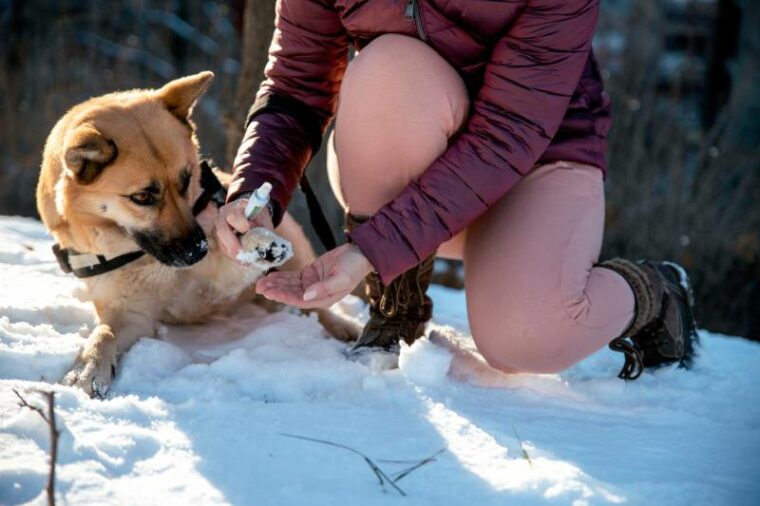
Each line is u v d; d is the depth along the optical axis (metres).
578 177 1.96
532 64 1.82
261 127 1.97
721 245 4.55
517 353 1.93
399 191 1.89
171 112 2.16
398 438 1.68
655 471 1.64
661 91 5.91
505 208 1.95
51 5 5.95
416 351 1.93
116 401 1.70
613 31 5.95
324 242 2.06
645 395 1.99
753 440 1.79
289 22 2.00
